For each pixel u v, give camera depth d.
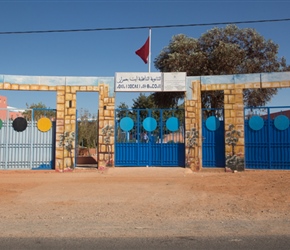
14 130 18.59
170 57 27.88
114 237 6.91
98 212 9.10
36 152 18.62
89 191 12.23
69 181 14.78
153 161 18.72
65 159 18.16
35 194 11.70
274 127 17.88
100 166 18.22
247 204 9.80
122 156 18.70
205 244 6.41
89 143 35.38
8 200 10.73
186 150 18.08
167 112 22.34
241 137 17.70
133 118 19.39
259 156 17.94
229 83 17.94
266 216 8.55
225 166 17.80
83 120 30.88
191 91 18.25
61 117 18.31
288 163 17.58
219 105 28.61
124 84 18.38
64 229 7.51
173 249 6.13
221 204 9.88
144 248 6.19
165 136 18.92
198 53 27.19
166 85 18.25
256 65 26.81
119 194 11.63
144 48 19.08
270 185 12.55
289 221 8.07
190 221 8.17
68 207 9.73
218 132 18.33
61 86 18.38
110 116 18.38
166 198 10.88
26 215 8.82
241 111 17.77
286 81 17.31
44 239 6.80
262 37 27.91
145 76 18.34
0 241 6.67
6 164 18.39
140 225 7.83
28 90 18.19
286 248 6.14
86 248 6.21
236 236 6.94
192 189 12.40
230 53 26.25
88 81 18.44
